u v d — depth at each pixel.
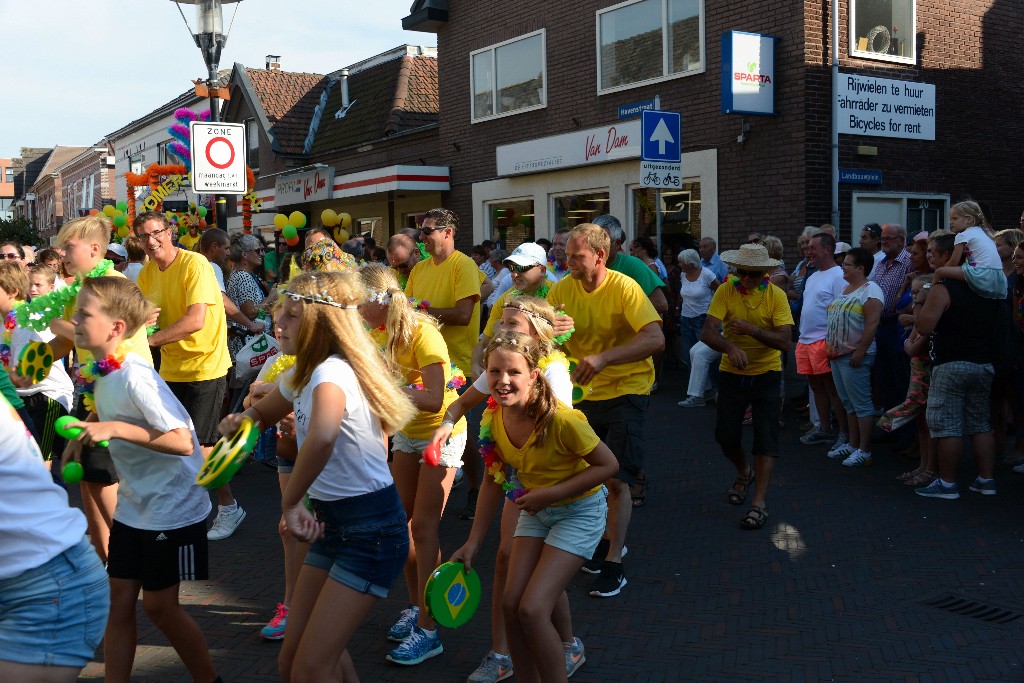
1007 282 7.04
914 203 12.84
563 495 3.33
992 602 4.65
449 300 6.13
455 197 17.48
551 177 15.30
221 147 10.34
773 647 4.18
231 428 3.05
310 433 2.82
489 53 16.39
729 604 4.71
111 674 3.38
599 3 14.16
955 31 13.04
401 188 16.91
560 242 7.87
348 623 2.94
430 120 19.92
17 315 4.50
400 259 6.78
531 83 15.62
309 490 3.02
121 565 3.38
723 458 7.90
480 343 5.29
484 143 16.67
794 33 11.65
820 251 8.13
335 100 22.92
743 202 12.42
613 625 4.47
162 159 30.88
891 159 12.45
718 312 6.02
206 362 5.58
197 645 3.50
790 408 10.22
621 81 13.99
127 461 3.38
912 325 7.54
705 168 12.85
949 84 13.01
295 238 12.87
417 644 4.09
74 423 3.13
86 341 3.29
